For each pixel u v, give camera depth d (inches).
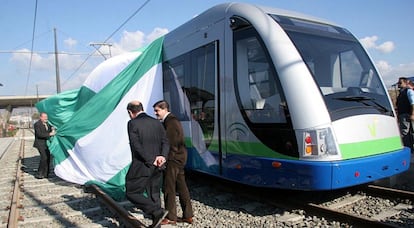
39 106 458.0
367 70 276.2
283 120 232.2
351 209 246.8
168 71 347.3
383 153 244.5
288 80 232.2
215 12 289.6
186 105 320.5
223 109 274.1
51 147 350.9
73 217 253.8
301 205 244.1
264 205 263.1
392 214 229.6
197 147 306.7
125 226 226.8
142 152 202.4
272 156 237.9
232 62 267.1
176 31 339.6
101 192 292.5
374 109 252.1
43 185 374.6
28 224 244.1
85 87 386.3
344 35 282.8
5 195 341.4
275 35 245.1
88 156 317.7
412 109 362.0
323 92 234.7
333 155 219.5
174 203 230.4
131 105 214.2
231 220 236.1
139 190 206.7
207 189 318.7
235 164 264.1
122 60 364.8
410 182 310.2
